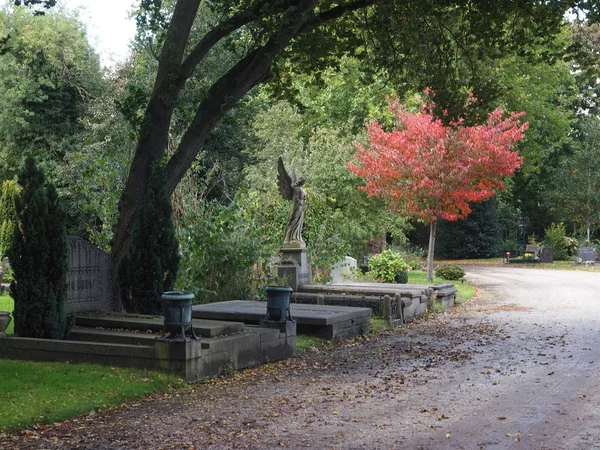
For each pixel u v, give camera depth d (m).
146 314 14.06
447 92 18.75
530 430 7.66
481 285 30.66
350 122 33.00
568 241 50.41
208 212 19.56
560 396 9.41
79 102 39.62
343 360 12.79
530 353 13.13
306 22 15.88
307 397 9.47
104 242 19.06
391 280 26.80
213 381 10.63
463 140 27.28
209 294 19.08
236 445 7.09
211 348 10.88
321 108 35.31
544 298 24.59
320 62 18.56
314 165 30.86
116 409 8.80
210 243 18.88
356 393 9.73
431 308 21.06
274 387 10.21
